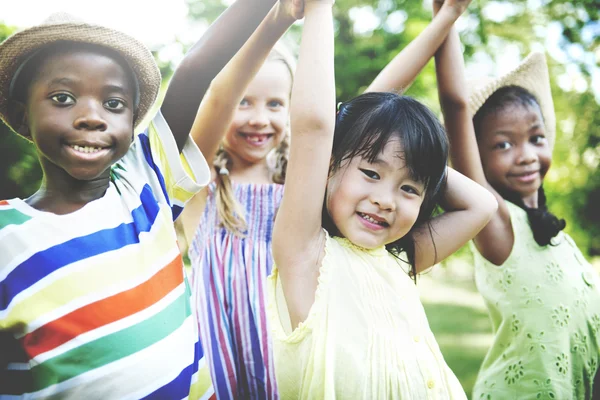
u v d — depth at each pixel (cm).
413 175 171
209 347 254
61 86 146
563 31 766
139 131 185
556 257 259
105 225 157
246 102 283
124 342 147
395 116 174
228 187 276
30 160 623
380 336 166
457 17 221
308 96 167
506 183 262
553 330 244
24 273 145
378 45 913
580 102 736
